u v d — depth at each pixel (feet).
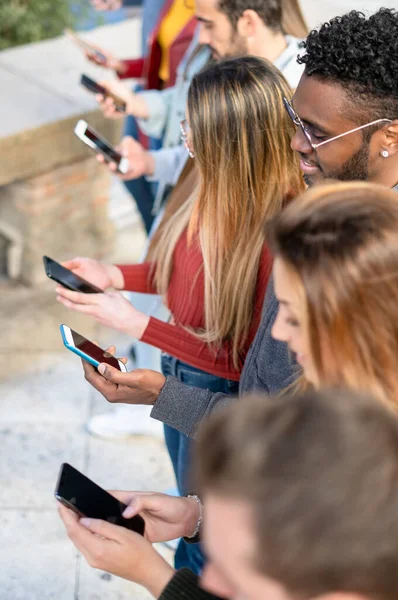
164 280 7.39
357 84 5.03
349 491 2.29
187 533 5.04
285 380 5.36
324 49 5.08
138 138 12.22
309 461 2.32
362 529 2.27
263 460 2.34
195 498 5.12
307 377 4.06
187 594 3.85
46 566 8.95
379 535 2.29
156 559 4.23
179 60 10.85
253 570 2.41
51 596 8.65
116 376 5.93
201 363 6.96
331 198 3.70
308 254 3.61
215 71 6.39
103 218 13.92
